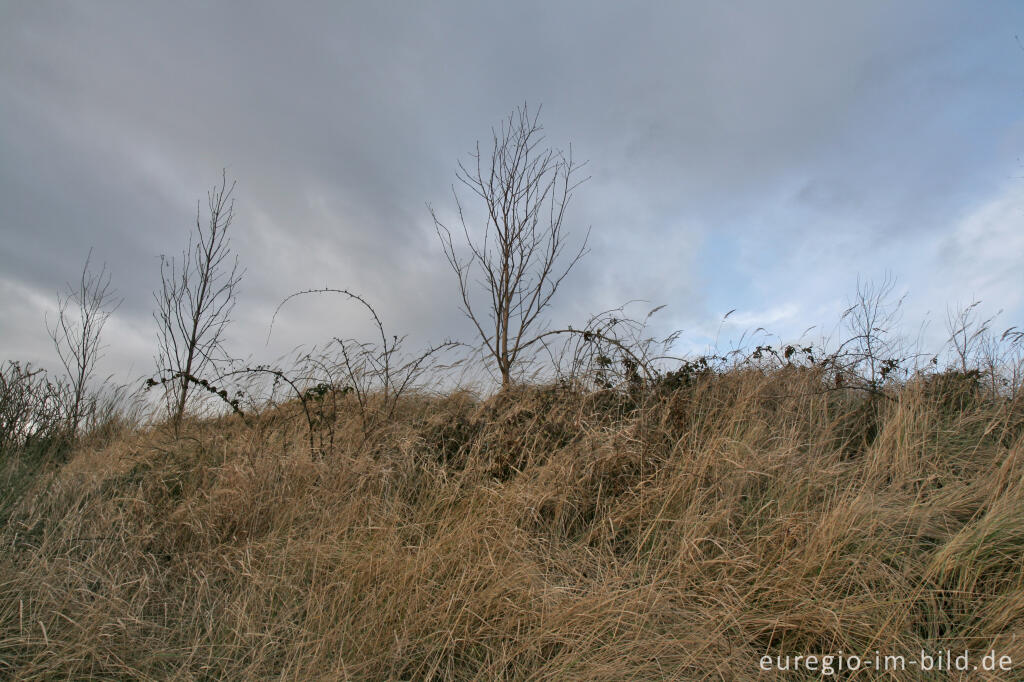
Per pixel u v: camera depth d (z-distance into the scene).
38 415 6.88
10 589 3.13
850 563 3.29
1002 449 4.32
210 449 5.29
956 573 3.25
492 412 5.30
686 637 2.88
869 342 6.40
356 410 5.58
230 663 2.97
